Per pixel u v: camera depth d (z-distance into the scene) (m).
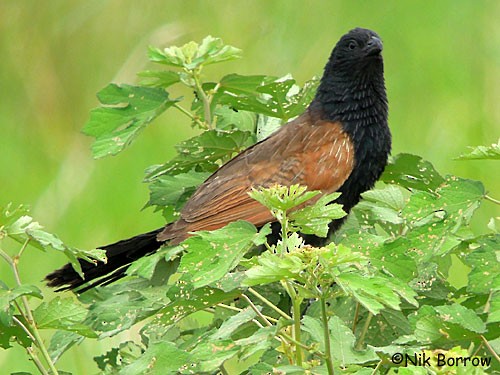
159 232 8.33
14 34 16.23
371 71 9.39
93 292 7.18
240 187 8.66
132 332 10.09
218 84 7.93
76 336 6.88
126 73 14.51
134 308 6.49
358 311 6.76
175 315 6.19
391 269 5.47
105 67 16.20
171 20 16.06
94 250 6.05
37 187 15.34
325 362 5.30
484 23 16.75
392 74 16.34
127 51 16.17
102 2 16.16
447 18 16.92
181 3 16.09
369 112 9.43
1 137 15.81
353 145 9.27
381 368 5.64
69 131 16.05
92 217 14.07
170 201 7.85
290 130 9.24
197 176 7.93
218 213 8.48
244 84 7.93
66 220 13.99
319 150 9.12
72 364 10.50
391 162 7.81
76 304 6.00
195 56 7.83
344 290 4.67
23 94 16.19
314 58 16.05
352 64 9.39
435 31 16.81
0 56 16.28
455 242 6.07
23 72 16.22
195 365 5.60
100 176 14.54
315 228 5.30
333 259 4.71
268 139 9.12
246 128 8.51
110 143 7.75
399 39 16.75
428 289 6.47
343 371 5.14
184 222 8.30
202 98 7.98
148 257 6.88
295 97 8.03
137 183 14.50
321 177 9.06
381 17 17.22
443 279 7.00
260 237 5.22
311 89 8.20
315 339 5.36
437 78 16.11
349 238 5.57
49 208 14.06
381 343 6.68
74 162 14.71
